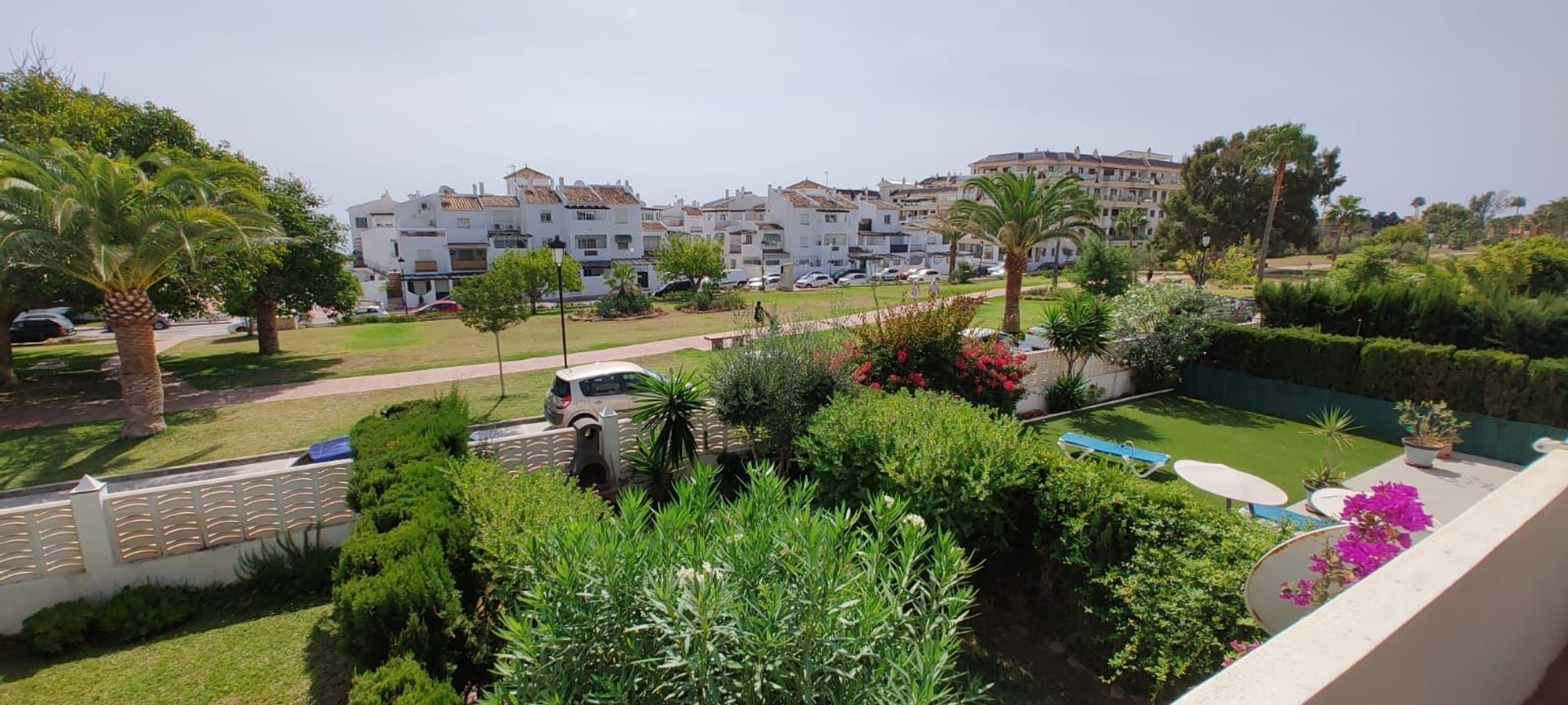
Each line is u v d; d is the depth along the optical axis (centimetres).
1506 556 229
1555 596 300
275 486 787
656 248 6469
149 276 1405
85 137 1812
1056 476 613
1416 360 1391
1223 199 5272
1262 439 1419
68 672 615
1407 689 179
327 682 598
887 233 8106
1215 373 1742
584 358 2339
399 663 432
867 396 823
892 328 1152
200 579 757
